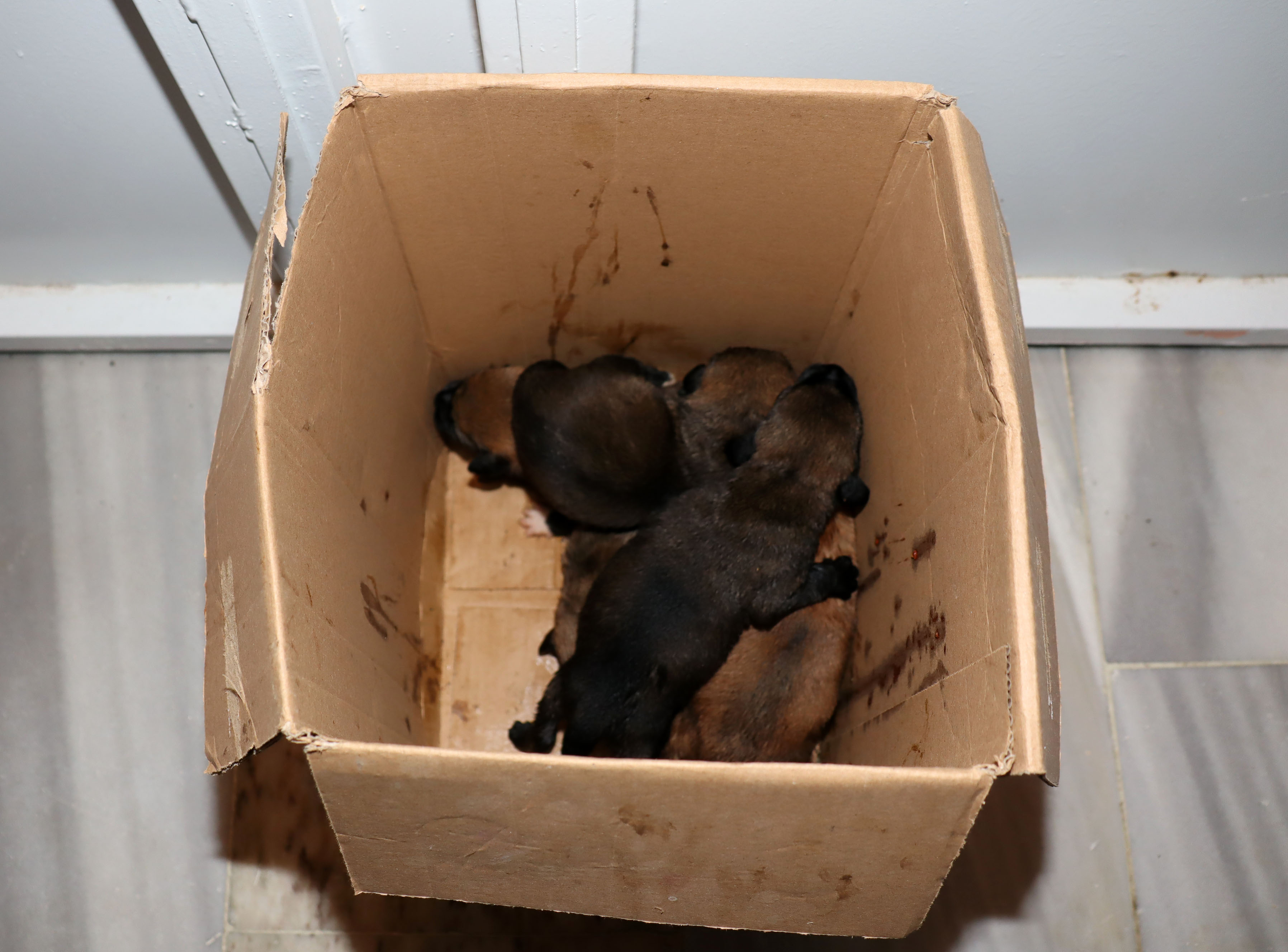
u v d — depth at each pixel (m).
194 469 1.04
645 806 0.55
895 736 0.77
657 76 0.70
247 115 0.81
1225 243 0.99
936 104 0.70
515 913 0.93
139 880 0.93
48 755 0.96
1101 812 0.95
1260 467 1.04
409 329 0.87
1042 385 1.06
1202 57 0.80
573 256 0.85
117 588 1.00
